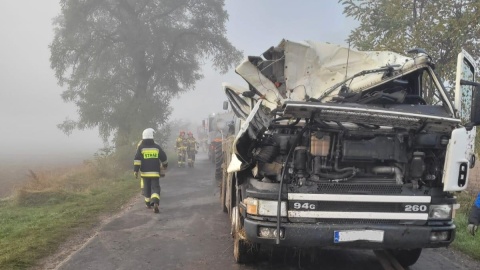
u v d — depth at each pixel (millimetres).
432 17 9352
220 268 5242
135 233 6965
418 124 4418
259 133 4465
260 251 5410
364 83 5668
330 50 6191
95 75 26562
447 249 6293
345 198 4387
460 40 8953
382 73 5590
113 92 25766
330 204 4414
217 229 7281
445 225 4508
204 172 18016
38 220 7918
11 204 10320
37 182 11602
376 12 10289
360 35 10492
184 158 20625
